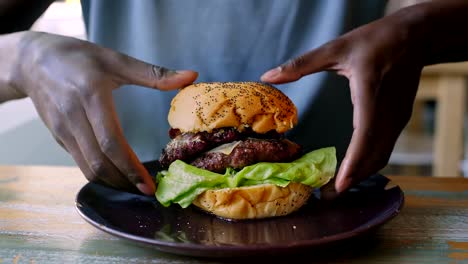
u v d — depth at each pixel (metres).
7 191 0.54
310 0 0.64
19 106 1.40
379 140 0.44
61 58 0.43
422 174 1.27
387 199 0.46
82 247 0.41
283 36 0.65
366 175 0.44
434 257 0.39
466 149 1.27
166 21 0.66
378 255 0.39
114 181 0.45
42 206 0.50
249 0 0.64
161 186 0.46
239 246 0.37
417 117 1.53
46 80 0.43
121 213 0.45
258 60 0.65
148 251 0.40
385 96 0.43
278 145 0.46
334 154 0.48
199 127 0.46
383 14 0.67
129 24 0.68
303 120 0.65
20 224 0.45
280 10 0.64
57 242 0.42
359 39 0.44
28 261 0.39
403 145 1.37
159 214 0.45
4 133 1.27
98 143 0.42
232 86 0.48
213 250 0.36
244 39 0.65
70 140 0.44
